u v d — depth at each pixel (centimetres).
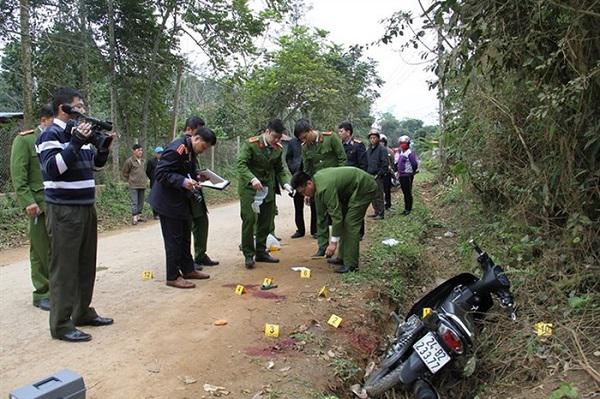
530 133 565
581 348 395
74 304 470
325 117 2533
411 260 745
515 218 606
